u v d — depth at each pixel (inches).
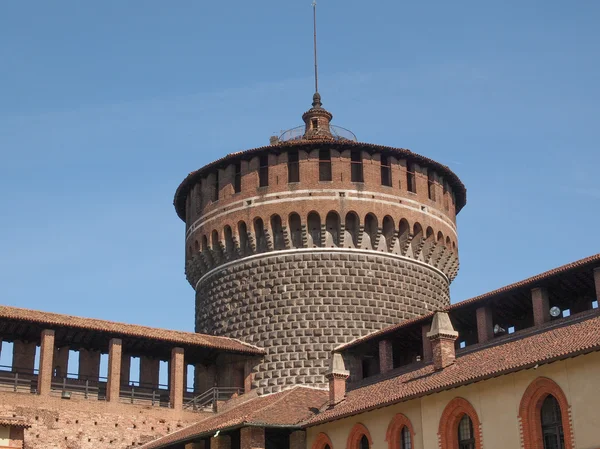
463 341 2495.1
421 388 1974.7
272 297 2810.0
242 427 2198.6
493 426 1812.3
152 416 2620.6
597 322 1834.4
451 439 1909.4
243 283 2866.6
